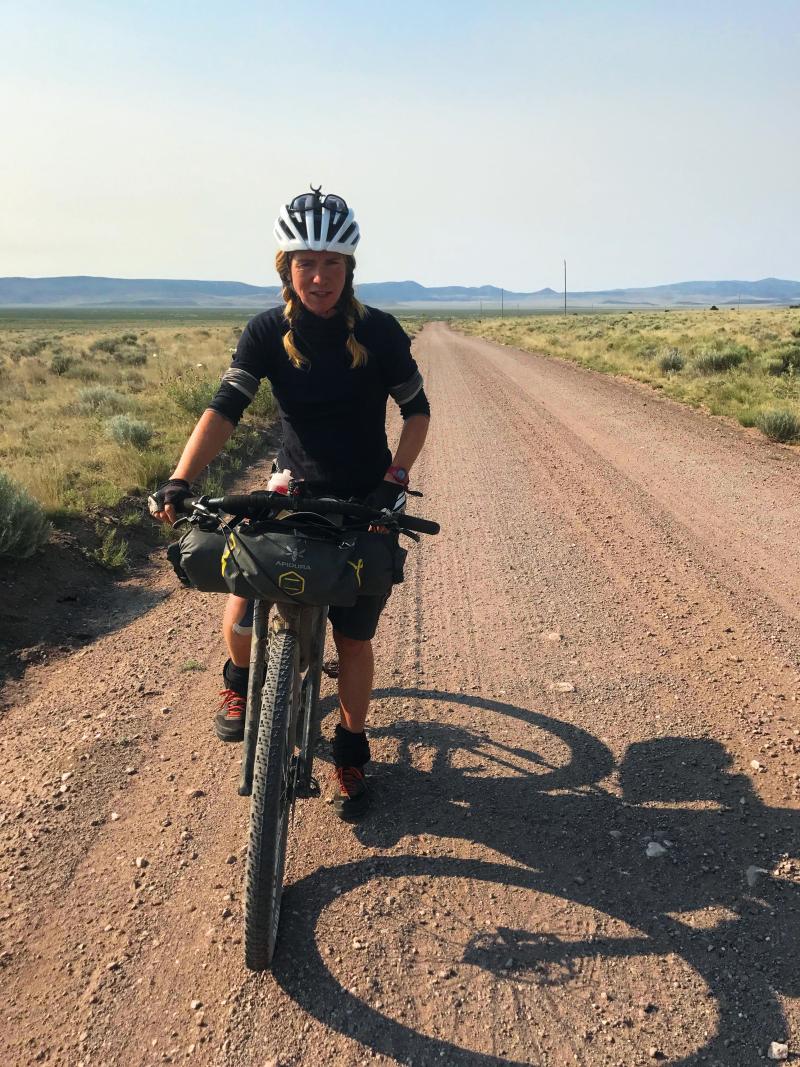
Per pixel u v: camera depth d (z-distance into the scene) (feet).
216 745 12.66
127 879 9.71
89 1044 7.55
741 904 9.32
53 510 23.16
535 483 31.94
